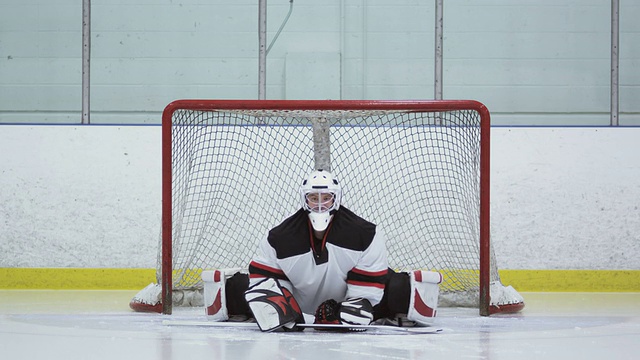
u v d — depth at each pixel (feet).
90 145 39.63
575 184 39.47
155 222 39.47
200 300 31.86
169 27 43.37
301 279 23.79
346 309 22.80
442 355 18.63
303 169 37.45
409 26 43.19
